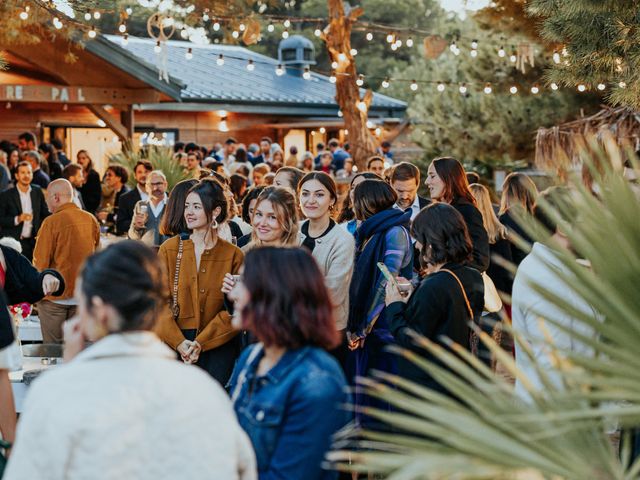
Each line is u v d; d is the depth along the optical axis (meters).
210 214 5.23
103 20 36.97
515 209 2.47
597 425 2.22
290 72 27.50
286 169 6.95
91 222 7.54
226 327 5.17
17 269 4.95
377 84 40.00
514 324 3.99
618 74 8.44
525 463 2.02
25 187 11.16
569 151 12.16
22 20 11.30
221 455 2.41
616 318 2.23
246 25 12.68
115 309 2.40
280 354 2.84
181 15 12.41
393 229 5.44
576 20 8.14
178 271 5.25
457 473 1.98
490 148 18.58
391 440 2.16
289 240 5.28
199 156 16.58
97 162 21.11
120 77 17.27
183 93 22.12
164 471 2.34
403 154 23.00
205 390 2.46
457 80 19.34
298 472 2.69
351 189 6.79
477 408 2.15
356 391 5.20
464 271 4.37
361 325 5.36
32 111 19.92
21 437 2.30
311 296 2.79
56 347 6.52
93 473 2.25
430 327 4.27
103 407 2.29
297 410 2.72
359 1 42.62
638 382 2.14
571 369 2.42
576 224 2.38
